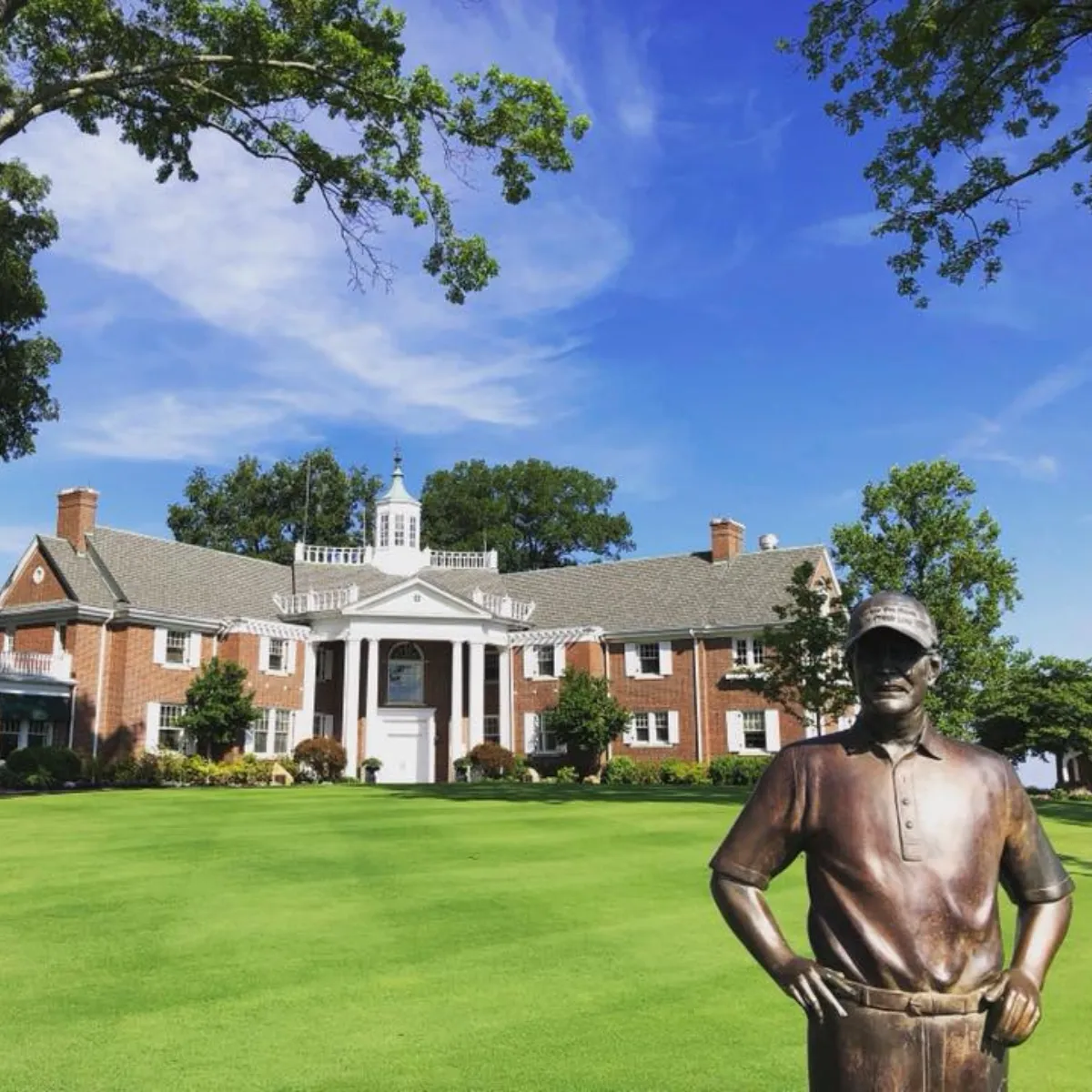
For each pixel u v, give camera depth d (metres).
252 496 70.69
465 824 18.16
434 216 21.14
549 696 45.41
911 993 2.62
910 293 18.52
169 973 8.41
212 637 41.53
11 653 36.47
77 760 34.12
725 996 7.78
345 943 9.38
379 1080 6.10
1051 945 2.79
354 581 48.47
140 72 18.89
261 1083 6.05
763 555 46.28
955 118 16.73
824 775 2.83
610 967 8.59
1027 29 15.79
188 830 17.22
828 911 2.77
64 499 41.31
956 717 28.94
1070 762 41.19
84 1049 6.63
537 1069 6.27
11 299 25.64
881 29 16.73
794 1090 5.94
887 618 2.77
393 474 51.81
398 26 19.98
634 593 47.78
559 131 20.22
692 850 15.02
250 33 18.72
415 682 45.56
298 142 20.67
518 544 73.25
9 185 25.81
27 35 18.94
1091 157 16.17
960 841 2.70
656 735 44.16
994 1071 2.63
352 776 41.47
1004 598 29.48
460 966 8.61
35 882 12.28
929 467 30.05
